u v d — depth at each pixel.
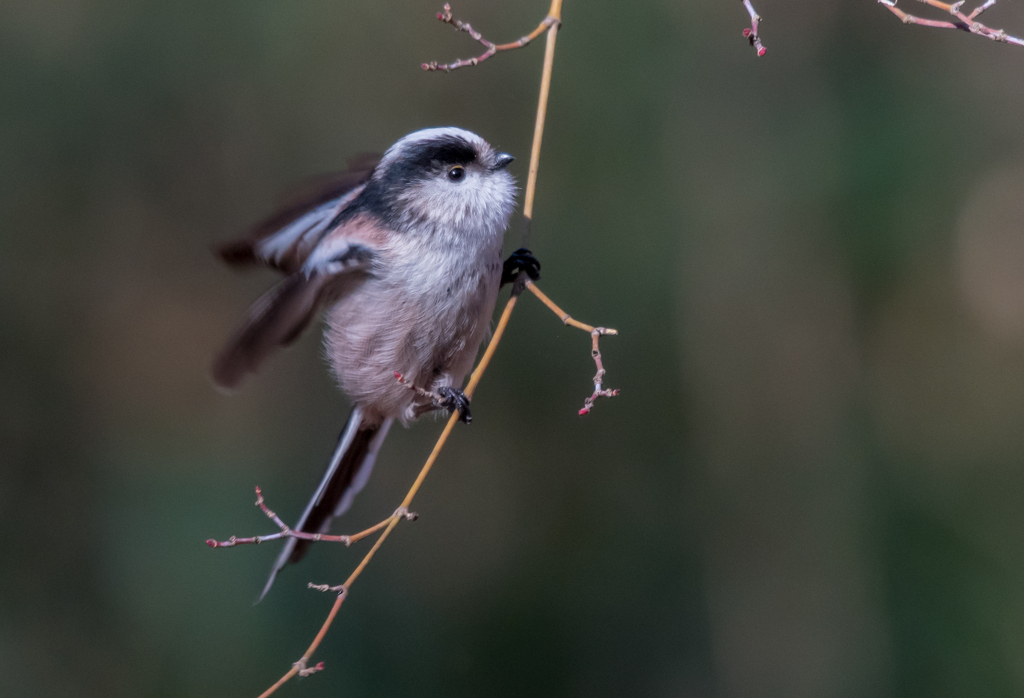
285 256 6.95
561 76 11.70
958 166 11.80
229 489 12.04
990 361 11.89
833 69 12.12
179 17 12.06
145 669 10.52
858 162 11.82
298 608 10.95
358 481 7.23
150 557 11.31
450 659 11.30
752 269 11.85
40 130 12.05
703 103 11.94
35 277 12.44
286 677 5.15
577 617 11.56
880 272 11.91
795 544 11.55
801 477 11.73
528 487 12.02
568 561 11.80
